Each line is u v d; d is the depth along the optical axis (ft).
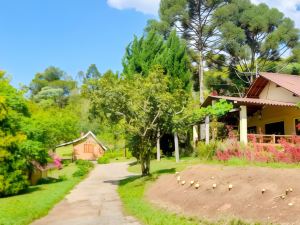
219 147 69.36
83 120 261.44
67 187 81.92
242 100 93.97
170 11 185.47
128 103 81.92
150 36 150.10
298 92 91.30
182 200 48.39
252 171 47.55
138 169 124.67
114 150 214.07
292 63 187.21
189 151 138.31
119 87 82.07
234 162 58.95
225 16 181.98
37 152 91.09
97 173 125.29
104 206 56.24
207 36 190.70
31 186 90.22
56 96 362.53
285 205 36.09
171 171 80.69
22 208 53.88
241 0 190.19
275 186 40.42
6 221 44.78
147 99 80.79
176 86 140.87
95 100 83.46
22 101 95.66
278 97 105.09
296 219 33.09
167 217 42.63
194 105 103.40
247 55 180.45
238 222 35.94
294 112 98.32
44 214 51.83
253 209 37.78
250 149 61.21
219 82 193.98
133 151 88.33
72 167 162.30
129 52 157.38
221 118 114.83
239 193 42.29
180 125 86.28
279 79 105.29
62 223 44.93
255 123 115.44
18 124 80.59
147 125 83.35
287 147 57.16
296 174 42.55
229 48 181.16
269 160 56.80
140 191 64.59
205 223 38.17
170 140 148.87
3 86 91.91
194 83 197.06
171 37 148.36
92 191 76.38
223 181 47.42
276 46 179.11
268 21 184.85
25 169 88.07
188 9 188.85
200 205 44.06
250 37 194.90
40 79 451.53
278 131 104.27
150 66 144.25
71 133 181.68
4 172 72.90
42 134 104.32
